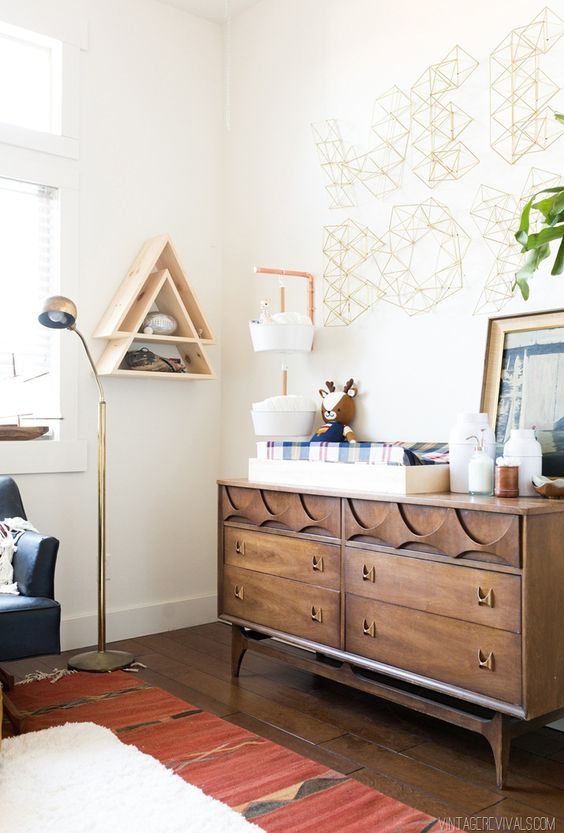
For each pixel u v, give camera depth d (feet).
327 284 10.85
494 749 6.74
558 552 6.78
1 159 10.49
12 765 6.86
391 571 7.71
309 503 8.70
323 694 9.09
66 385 11.06
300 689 9.27
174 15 12.37
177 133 12.39
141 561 11.91
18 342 11.03
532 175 8.41
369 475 8.11
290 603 8.95
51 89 11.33
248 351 12.33
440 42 9.39
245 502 9.66
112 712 8.33
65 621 11.07
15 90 11.11
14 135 10.57
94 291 11.39
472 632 6.92
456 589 7.06
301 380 11.28
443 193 9.33
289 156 11.57
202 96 12.74
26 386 11.08
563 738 7.84
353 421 10.41
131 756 7.07
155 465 12.08
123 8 11.76
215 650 10.97
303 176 11.31
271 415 10.28
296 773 6.85
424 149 9.55
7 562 8.63
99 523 10.34
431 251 9.46
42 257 11.21
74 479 11.21
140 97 11.94
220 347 12.82
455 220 9.19
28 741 7.39
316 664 8.63
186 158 12.50
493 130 8.79
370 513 7.95
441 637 7.21
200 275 12.64
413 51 9.71
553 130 8.22
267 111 12.00
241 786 6.59
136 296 11.01
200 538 12.61
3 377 10.89
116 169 11.66
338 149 10.72
